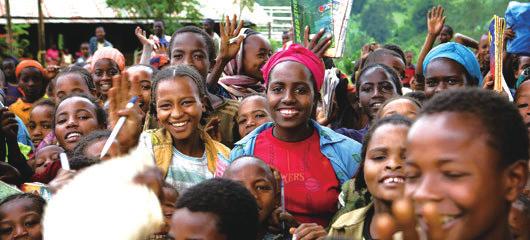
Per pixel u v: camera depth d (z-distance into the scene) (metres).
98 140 4.60
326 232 3.81
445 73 5.16
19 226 4.04
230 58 6.25
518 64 7.10
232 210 3.09
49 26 22.61
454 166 1.81
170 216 3.85
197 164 4.73
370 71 5.75
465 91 1.93
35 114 7.00
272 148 4.57
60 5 21.95
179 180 4.64
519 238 3.03
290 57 4.62
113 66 7.89
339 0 6.12
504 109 1.90
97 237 1.99
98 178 2.09
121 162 2.14
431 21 6.81
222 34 6.25
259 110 5.61
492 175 1.83
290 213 4.38
